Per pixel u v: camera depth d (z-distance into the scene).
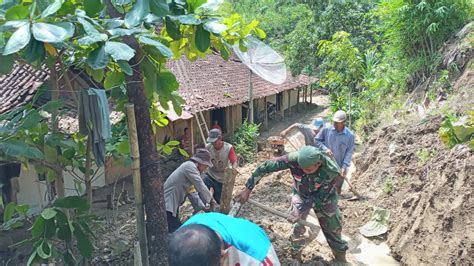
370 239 6.73
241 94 16.80
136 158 4.27
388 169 8.25
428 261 5.57
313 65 20.69
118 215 8.58
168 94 4.47
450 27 12.44
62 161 4.71
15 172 8.44
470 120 6.98
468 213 5.47
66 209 4.60
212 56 18.80
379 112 13.80
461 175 5.88
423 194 6.36
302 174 5.36
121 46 3.32
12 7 3.18
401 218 6.64
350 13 20.30
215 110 16.95
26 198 9.03
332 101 17.72
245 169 11.55
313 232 5.77
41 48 3.21
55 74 4.64
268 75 11.75
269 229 6.68
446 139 7.03
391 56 14.32
